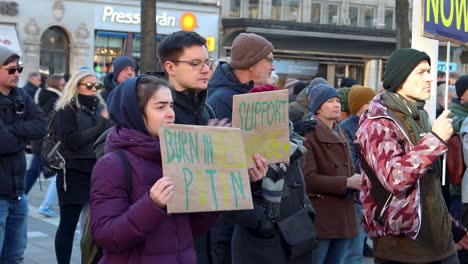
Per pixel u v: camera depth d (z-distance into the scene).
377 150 4.25
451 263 4.43
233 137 3.49
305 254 4.47
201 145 3.37
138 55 32.09
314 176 5.60
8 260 6.16
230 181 3.42
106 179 3.30
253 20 32.72
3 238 5.87
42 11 29.95
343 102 8.02
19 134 5.85
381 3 37.22
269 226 4.28
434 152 4.06
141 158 3.36
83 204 6.66
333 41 34.72
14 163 5.88
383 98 4.45
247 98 3.97
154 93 3.35
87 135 6.55
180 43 4.03
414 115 4.41
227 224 4.71
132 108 3.35
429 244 4.33
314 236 4.45
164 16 32.19
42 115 6.12
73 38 30.64
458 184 6.07
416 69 4.41
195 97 4.16
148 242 3.29
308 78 34.81
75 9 30.58
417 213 4.24
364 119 4.45
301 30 33.44
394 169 4.12
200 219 3.65
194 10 32.72
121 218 3.19
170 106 3.41
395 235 4.33
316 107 5.90
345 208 5.74
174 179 3.23
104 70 31.56
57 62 30.83
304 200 4.53
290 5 35.25
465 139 5.87
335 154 5.73
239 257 4.43
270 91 4.02
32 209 10.90
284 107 4.03
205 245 4.63
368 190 4.41
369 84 35.88
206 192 3.32
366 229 4.47
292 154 4.39
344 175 5.73
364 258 8.47
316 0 35.75
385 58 36.06
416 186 4.25
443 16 5.57
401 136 4.30
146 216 3.13
